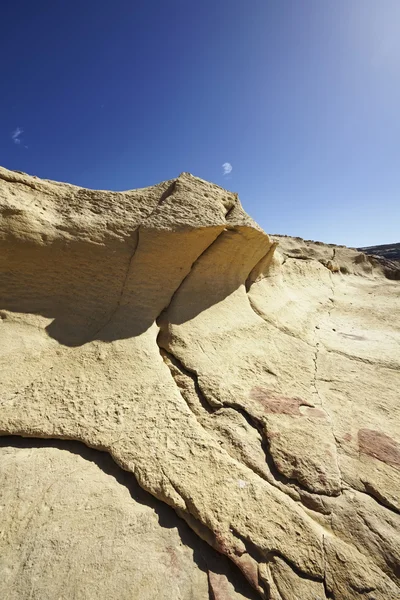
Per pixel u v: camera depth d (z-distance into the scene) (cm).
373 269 1569
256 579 168
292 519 197
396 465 249
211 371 344
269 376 372
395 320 750
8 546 173
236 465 234
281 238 1498
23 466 223
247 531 188
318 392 355
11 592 154
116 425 260
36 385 288
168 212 430
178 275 443
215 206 470
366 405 338
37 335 334
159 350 368
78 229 379
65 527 185
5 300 341
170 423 268
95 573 164
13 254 340
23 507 194
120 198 439
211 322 434
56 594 154
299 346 480
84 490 209
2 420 252
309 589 164
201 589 166
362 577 170
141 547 180
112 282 395
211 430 271
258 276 604
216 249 472
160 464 228
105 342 346
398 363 460
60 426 254
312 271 1075
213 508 200
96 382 301
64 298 373
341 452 259
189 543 187
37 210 365
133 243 414
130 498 210
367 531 195
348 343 548
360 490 224
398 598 163
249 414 293
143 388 302
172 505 203
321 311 783
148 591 160
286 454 250
